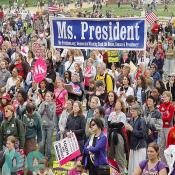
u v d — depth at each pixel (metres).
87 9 169.25
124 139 26.16
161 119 26.64
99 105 27.11
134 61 52.41
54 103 29.23
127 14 145.75
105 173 23.03
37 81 32.22
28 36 74.88
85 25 34.81
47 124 28.98
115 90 34.28
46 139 29.12
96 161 23.05
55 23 35.56
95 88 32.12
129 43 34.22
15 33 79.25
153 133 26.45
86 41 35.09
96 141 22.98
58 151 25.30
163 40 73.75
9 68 39.69
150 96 27.72
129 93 31.84
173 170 20.11
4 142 26.27
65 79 36.25
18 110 28.28
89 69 37.38
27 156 25.17
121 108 26.33
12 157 24.41
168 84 36.78
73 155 25.20
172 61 48.84
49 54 42.88
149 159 20.02
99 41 34.78
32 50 44.09
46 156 29.16
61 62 41.97
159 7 183.25
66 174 25.11
